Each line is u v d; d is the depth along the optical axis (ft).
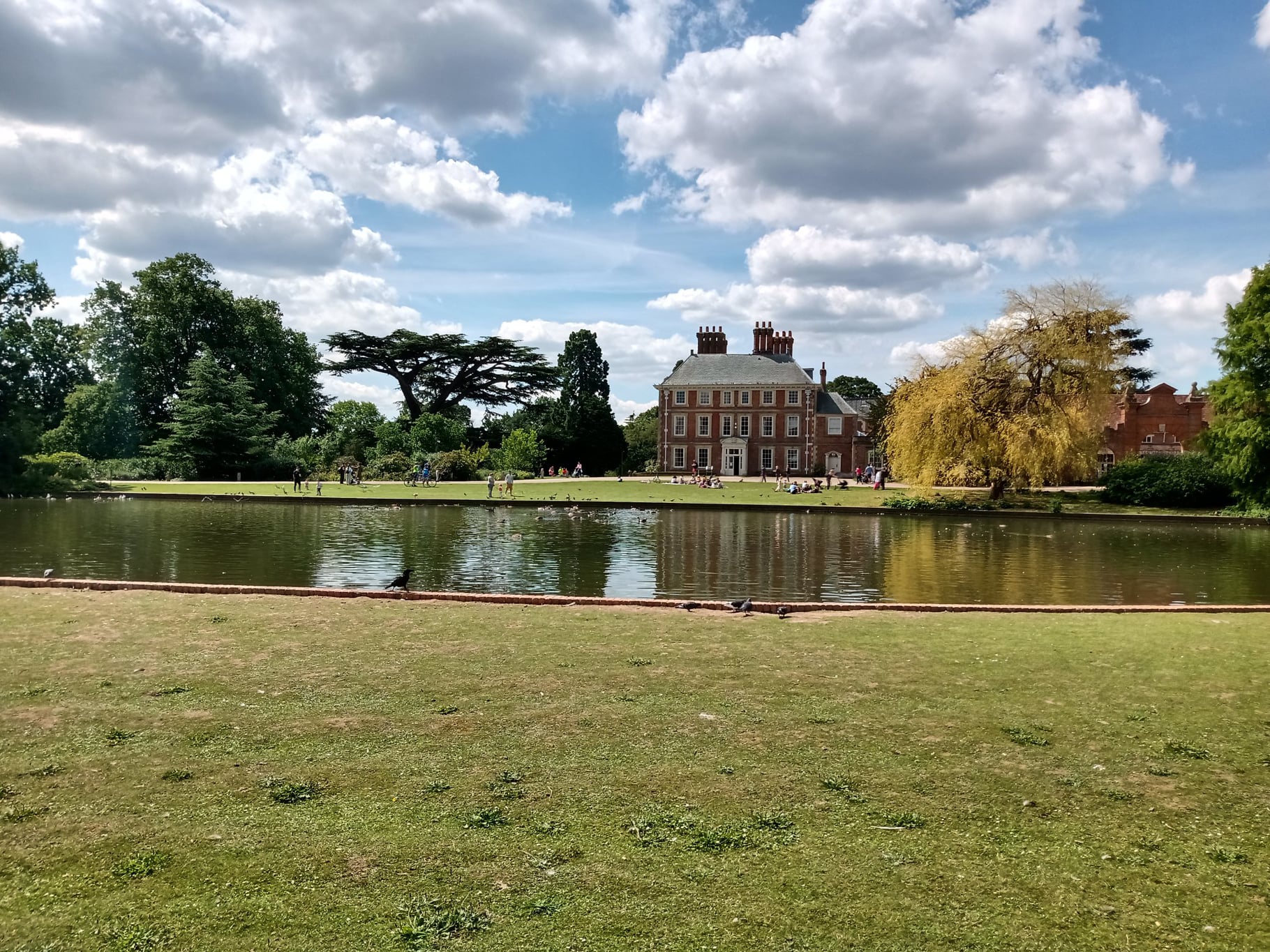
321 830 14.97
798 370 248.73
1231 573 60.64
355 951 11.50
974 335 129.90
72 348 209.56
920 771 18.20
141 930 11.93
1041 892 13.37
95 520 94.12
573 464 255.29
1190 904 13.11
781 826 15.40
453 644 29.04
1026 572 60.75
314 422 255.91
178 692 22.97
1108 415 131.64
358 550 68.08
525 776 17.48
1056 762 18.86
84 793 16.35
